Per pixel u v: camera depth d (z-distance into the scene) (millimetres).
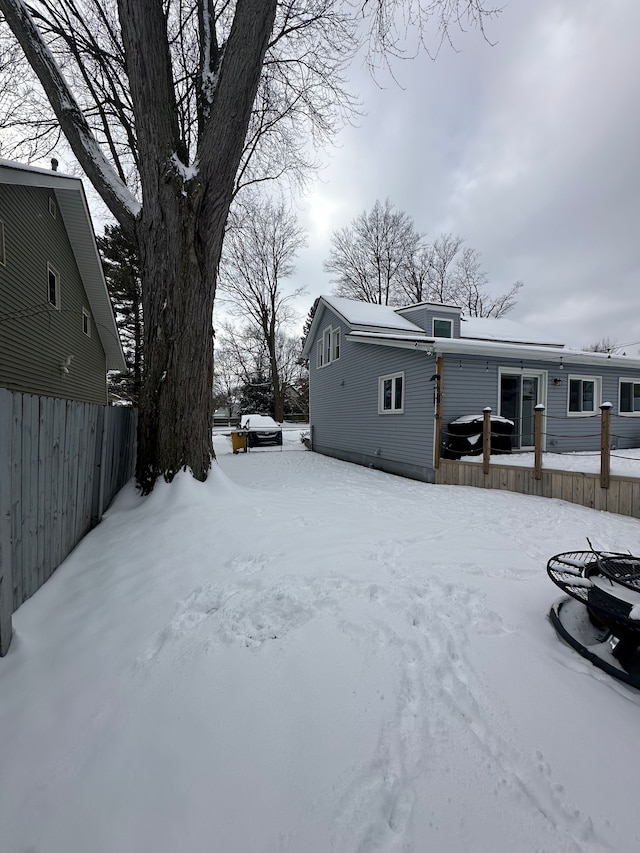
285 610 2391
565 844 1131
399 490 6988
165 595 2600
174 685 1796
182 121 7426
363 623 2238
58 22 6316
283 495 6043
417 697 1702
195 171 4637
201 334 4789
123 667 1933
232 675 1842
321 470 10453
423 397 8359
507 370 9211
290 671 1859
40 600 2516
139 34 4480
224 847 1155
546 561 3240
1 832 1215
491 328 13773
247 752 1453
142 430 4781
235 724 1577
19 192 7047
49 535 2850
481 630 2191
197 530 3658
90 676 1875
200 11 5586
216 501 4434
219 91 4543
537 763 1383
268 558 3164
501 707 1639
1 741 1534
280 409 30000
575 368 10164
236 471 10297
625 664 1880
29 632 2195
